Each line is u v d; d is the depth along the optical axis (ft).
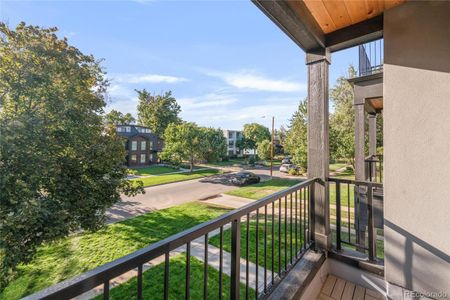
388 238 5.54
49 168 14.62
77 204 16.05
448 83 4.84
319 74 7.12
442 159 4.86
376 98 13.24
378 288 6.11
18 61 14.84
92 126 18.48
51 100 15.34
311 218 7.20
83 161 17.22
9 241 12.51
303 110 52.65
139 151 85.35
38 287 12.90
